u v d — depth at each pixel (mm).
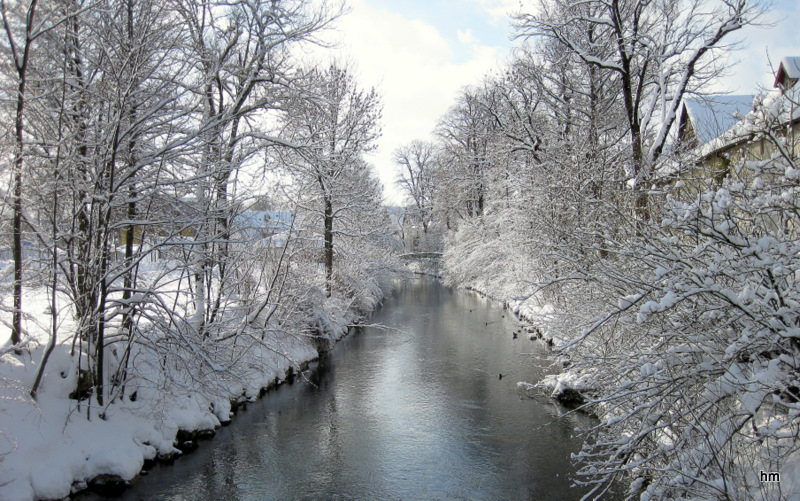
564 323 9773
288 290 13000
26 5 7957
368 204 20906
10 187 7711
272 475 8531
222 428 10469
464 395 12367
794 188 5145
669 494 5293
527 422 10562
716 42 12836
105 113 8875
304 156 11789
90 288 8516
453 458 9109
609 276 6676
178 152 9398
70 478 7371
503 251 24422
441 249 50594
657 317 5812
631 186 9867
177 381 9758
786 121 5707
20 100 7539
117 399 9016
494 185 25375
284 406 11812
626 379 6457
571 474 8398
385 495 7914
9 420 7234
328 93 13844
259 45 11797
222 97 12227
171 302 12148
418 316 24328
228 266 11820
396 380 13742
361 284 23438
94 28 8586
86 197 8664
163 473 8453
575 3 14586
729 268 4938
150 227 10172
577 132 15938
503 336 18750
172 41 9391
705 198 5023
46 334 9281
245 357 12148
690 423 5148
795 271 5188
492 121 28141
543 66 19250
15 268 7906
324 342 17156
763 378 4738
